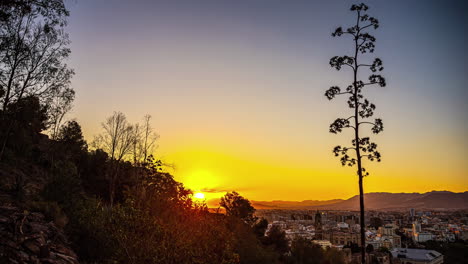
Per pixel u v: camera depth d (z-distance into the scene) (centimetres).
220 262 1295
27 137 3784
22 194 2027
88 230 1658
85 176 4381
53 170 3447
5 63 2391
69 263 1320
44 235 1406
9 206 1636
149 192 1433
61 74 2686
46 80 2617
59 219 1712
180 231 1261
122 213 1309
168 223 1302
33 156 3762
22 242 1246
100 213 1742
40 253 1234
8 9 1802
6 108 2597
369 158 1714
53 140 4041
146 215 1260
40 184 2928
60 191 2183
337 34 1884
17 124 3014
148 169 1522
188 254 1178
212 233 1330
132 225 1239
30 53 2459
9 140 3431
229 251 1351
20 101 2612
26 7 1814
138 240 1198
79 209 2048
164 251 1162
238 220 2650
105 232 1539
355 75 1831
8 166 2869
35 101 2761
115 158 4466
